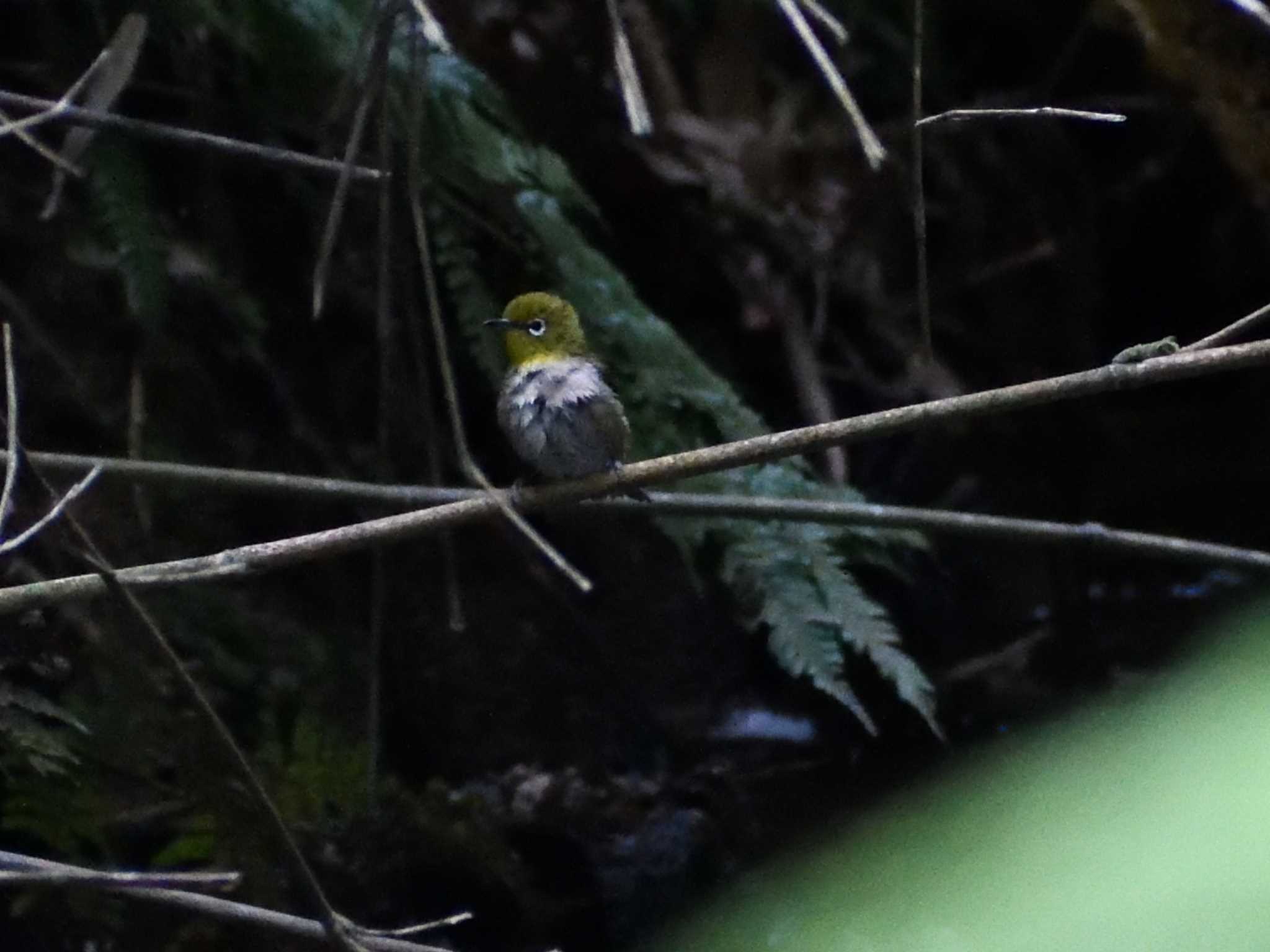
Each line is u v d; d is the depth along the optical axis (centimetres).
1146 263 1372
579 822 956
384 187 587
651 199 1268
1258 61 1120
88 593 524
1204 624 1174
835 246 1314
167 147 943
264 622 966
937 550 1245
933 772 1028
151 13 863
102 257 943
